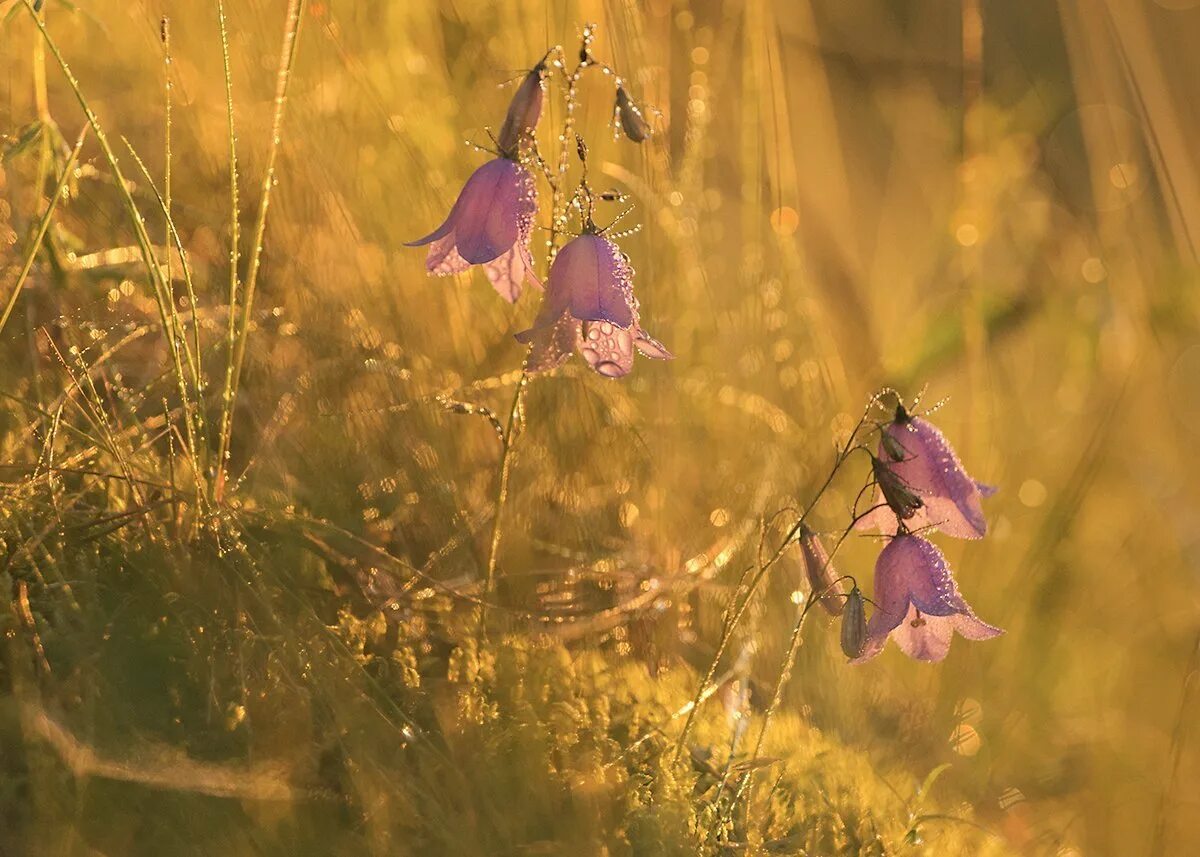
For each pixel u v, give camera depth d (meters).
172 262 0.99
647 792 0.94
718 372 1.05
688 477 1.03
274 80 1.04
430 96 1.07
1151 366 1.12
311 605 0.95
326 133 1.04
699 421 1.04
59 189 0.95
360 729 0.93
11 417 0.96
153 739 0.92
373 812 0.92
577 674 0.96
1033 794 1.00
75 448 0.96
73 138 1.01
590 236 0.94
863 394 1.09
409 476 0.99
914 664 1.02
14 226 0.98
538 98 0.94
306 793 0.92
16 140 0.97
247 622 0.94
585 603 0.99
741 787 0.94
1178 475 1.10
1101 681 1.03
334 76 1.05
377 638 0.95
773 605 1.01
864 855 0.96
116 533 0.94
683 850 0.93
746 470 1.04
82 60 1.03
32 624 0.92
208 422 0.98
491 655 0.95
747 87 1.10
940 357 1.10
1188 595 1.07
